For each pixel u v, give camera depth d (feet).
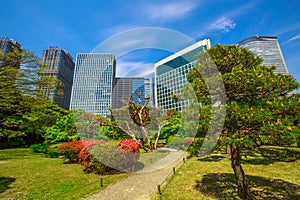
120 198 12.62
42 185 15.92
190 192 13.14
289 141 8.36
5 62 25.75
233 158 12.19
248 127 9.59
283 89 9.17
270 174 17.30
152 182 15.96
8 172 21.09
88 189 14.53
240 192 11.61
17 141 47.55
